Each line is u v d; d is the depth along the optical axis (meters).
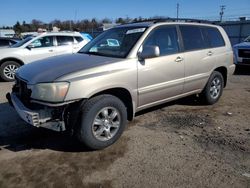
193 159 3.66
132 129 4.67
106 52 4.56
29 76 3.80
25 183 3.16
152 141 4.20
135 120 5.09
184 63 5.01
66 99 3.48
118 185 3.12
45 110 3.53
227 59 6.11
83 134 3.69
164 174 3.32
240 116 5.35
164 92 4.77
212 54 5.66
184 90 5.21
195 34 5.41
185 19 5.35
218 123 4.96
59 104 3.47
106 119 3.89
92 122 3.72
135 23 5.00
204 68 5.52
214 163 3.56
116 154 3.81
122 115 4.05
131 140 4.23
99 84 3.72
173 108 5.81
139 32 4.52
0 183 3.16
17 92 4.23
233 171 3.38
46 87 3.47
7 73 9.45
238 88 7.89
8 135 4.50
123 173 3.35
